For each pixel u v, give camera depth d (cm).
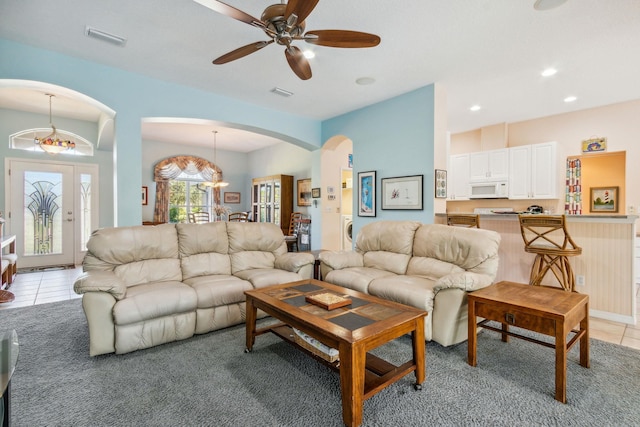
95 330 227
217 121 435
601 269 314
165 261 309
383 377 176
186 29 274
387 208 449
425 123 403
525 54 316
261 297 227
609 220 303
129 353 236
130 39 292
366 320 181
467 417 164
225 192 871
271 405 174
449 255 295
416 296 252
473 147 623
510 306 201
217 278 305
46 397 180
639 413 167
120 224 356
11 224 539
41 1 235
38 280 477
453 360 227
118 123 355
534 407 172
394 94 430
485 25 265
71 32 280
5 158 532
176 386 192
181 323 258
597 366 217
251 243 365
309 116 538
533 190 512
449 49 306
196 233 333
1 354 119
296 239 652
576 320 195
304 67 255
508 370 212
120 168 357
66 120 579
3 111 527
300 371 211
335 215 609
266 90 418
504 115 525
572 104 470
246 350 239
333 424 159
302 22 195
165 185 762
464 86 401
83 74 332
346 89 412
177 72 363
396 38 286
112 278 241
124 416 164
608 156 562
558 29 271
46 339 261
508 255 375
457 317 240
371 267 350
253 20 190
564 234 304
